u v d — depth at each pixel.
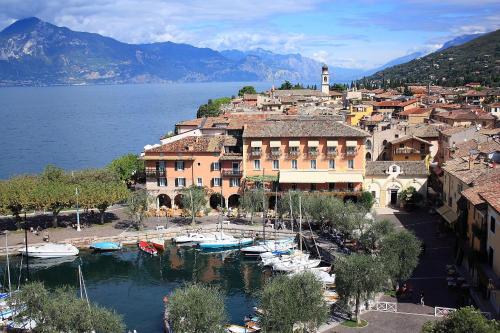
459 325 42.72
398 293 72.25
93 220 126.88
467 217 81.12
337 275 64.62
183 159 131.12
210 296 61.22
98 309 62.09
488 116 186.62
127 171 160.00
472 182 85.88
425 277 79.12
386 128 169.00
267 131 131.25
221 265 102.69
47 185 120.56
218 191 132.12
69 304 60.84
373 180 127.94
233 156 131.12
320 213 110.44
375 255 71.94
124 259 107.31
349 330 61.91
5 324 69.38
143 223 124.38
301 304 57.56
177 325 58.69
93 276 98.88
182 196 129.12
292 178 127.38
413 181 126.62
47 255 106.19
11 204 113.06
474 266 74.12
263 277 95.56
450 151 126.81
